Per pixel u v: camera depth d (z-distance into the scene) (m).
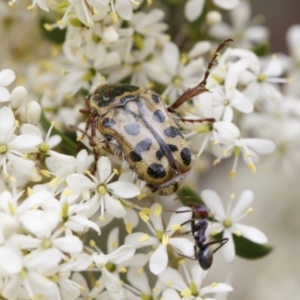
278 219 0.16
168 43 0.13
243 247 0.12
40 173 0.11
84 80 0.13
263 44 0.13
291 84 0.14
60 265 0.11
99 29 0.12
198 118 0.12
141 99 0.11
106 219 0.11
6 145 0.11
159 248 0.11
